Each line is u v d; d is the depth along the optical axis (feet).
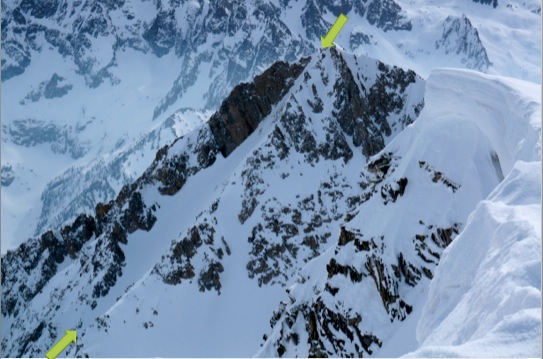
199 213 645.92
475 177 183.11
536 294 46.91
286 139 617.21
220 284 537.24
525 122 138.31
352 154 611.88
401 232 199.41
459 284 75.41
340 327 212.64
